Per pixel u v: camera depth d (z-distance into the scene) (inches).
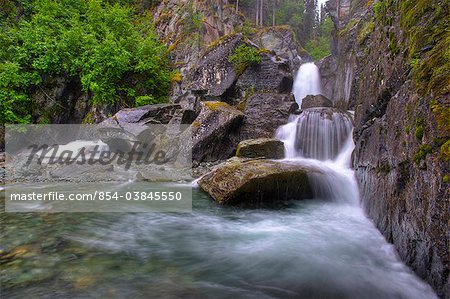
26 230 180.9
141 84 615.5
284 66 561.0
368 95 245.3
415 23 155.6
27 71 555.5
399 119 152.4
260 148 380.5
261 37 1153.4
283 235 189.9
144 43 627.8
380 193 181.2
